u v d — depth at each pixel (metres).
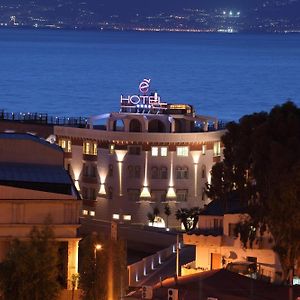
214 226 182.38
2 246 171.38
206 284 143.25
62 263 169.25
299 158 163.38
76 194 178.50
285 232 160.50
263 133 168.25
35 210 172.88
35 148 189.00
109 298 147.75
